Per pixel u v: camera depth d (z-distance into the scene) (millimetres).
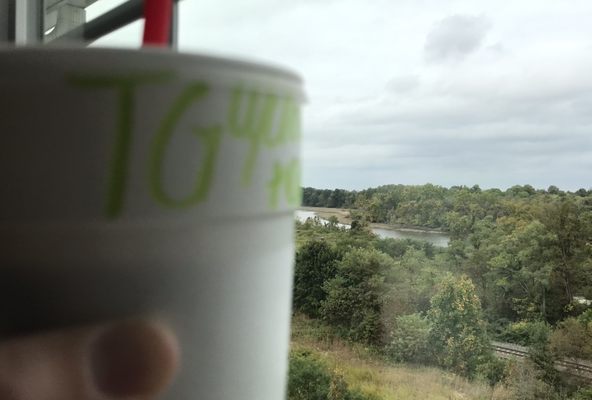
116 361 146
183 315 153
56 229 141
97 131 140
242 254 164
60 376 145
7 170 141
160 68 142
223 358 162
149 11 213
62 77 138
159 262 148
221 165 154
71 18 1278
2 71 138
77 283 144
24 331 145
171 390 152
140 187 143
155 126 143
